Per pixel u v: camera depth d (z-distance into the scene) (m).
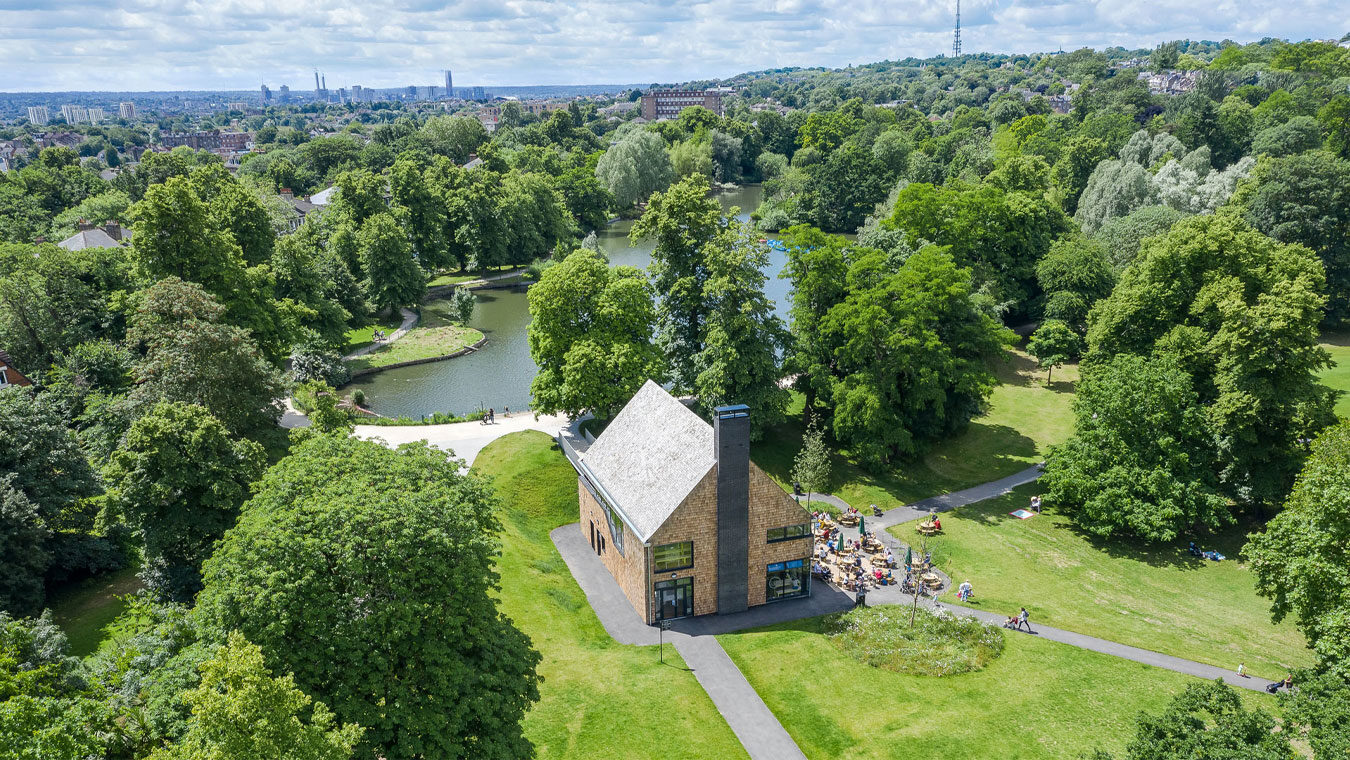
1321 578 34.88
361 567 29.66
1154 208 101.44
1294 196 96.62
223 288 76.38
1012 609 50.16
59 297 76.62
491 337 110.38
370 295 114.31
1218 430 58.56
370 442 39.34
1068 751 36.22
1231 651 45.66
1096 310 75.81
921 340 66.94
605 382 67.00
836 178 172.38
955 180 122.94
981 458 72.62
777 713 39.31
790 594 51.28
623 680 41.41
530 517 60.25
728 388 67.12
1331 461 39.88
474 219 140.00
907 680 41.81
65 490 48.38
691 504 46.88
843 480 68.12
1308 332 56.56
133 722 27.50
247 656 20.50
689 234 71.38
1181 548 58.19
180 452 43.59
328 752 21.27
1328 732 25.45
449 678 30.39
